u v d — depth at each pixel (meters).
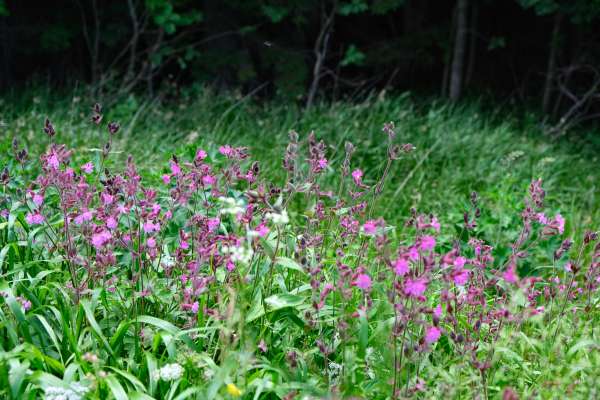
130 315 3.23
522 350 3.34
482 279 3.36
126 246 3.29
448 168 7.53
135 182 3.27
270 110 9.55
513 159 7.09
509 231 5.08
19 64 11.91
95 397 2.64
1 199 3.60
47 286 3.24
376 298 3.56
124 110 8.47
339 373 3.00
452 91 11.51
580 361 3.10
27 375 2.73
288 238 3.62
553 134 10.50
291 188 3.21
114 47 12.06
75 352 2.86
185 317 3.19
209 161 4.68
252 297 3.19
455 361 3.14
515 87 14.16
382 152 7.75
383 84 13.17
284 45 11.39
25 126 7.19
